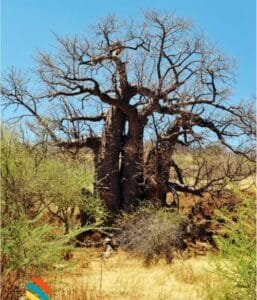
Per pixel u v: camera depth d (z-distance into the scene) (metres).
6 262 9.54
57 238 10.43
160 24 25.59
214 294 7.43
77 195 16.14
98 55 25.80
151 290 13.22
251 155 24.41
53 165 13.77
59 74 25.70
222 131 25.89
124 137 26.77
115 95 26.09
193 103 25.75
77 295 10.74
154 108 25.52
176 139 25.75
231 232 7.36
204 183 28.20
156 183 24.80
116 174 25.88
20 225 9.74
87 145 26.25
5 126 11.17
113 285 13.62
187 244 21.30
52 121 23.73
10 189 10.40
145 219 21.53
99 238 22.80
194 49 25.83
